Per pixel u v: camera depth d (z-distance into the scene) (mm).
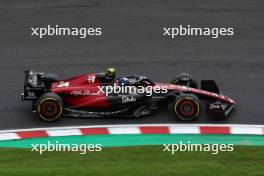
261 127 66562
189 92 68625
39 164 56094
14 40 88000
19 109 69938
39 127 66062
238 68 80188
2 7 97500
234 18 94250
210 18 94062
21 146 62375
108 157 58219
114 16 95000
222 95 70312
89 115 67812
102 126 66500
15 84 75625
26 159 57656
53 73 78500
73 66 80688
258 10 96688
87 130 65625
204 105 70812
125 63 81562
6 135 64500
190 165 55219
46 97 66000
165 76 77875
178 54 84062
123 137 64250
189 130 65625
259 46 86438
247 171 54156
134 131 65438
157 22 93062
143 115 68188
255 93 73812
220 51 84938
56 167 54906
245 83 76312
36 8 97438
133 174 52688
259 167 55312
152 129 65812
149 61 82125
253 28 91500
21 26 91875
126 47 86188
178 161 56688
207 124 66875
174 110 66875
